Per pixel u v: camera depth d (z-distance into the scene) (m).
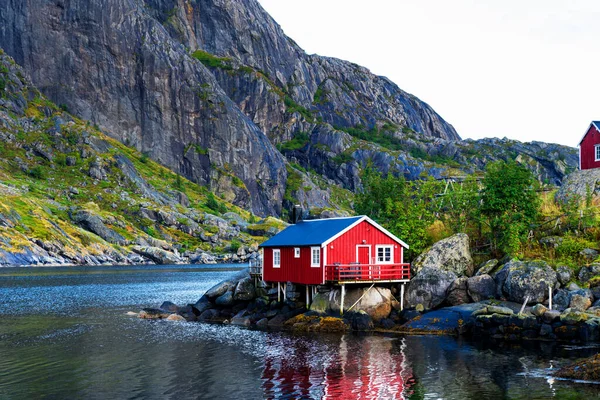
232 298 60.75
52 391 30.64
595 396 28.69
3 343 44.53
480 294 50.12
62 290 90.88
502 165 60.00
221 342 44.41
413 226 62.06
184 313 61.47
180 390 30.77
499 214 59.28
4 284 98.88
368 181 86.25
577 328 41.66
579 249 52.44
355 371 34.47
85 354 40.09
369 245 54.47
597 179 61.91
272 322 53.41
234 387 31.28
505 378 32.41
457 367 35.12
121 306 70.50
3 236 157.75
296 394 29.97
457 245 55.56
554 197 64.88
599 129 64.00
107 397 29.55
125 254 192.88
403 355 38.66
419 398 29.08
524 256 53.97
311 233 56.19
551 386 30.62
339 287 51.78
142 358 38.72
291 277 55.81
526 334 43.34
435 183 71.94
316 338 45.69
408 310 51.28
